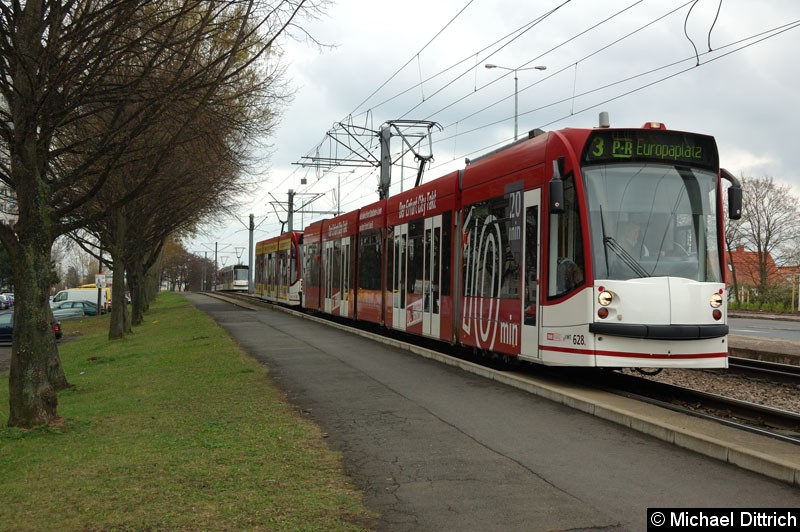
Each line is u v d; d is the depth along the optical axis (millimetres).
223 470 6609
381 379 12188
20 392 9625
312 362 14555
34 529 5195
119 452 7453
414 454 7188
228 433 8148
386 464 6820
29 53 9773
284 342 18953
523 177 12320
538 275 11633
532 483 6188
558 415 8992
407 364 14172
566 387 11188
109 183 23219
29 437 8953
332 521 5266
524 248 12172
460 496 5848
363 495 5887
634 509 5496
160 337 24703
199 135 12258
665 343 10461
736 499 5711
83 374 16469
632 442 7570
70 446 8148
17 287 9859
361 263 23516
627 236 10688
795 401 12211
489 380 11961
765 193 54094
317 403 10031
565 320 10891
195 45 10211
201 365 14656
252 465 6773
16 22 9797
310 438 7883
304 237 34250
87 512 5523
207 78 11438
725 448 6754
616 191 10836
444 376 12492
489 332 13445
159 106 10625
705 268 10883
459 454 7172
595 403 8953
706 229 11047
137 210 27547
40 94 9953
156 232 33375
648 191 10922
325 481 6273
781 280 52406
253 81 13938
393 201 20469
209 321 28703
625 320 10383
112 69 11148
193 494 5906
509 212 12797
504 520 5277
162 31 11102
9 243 9820
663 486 6055
